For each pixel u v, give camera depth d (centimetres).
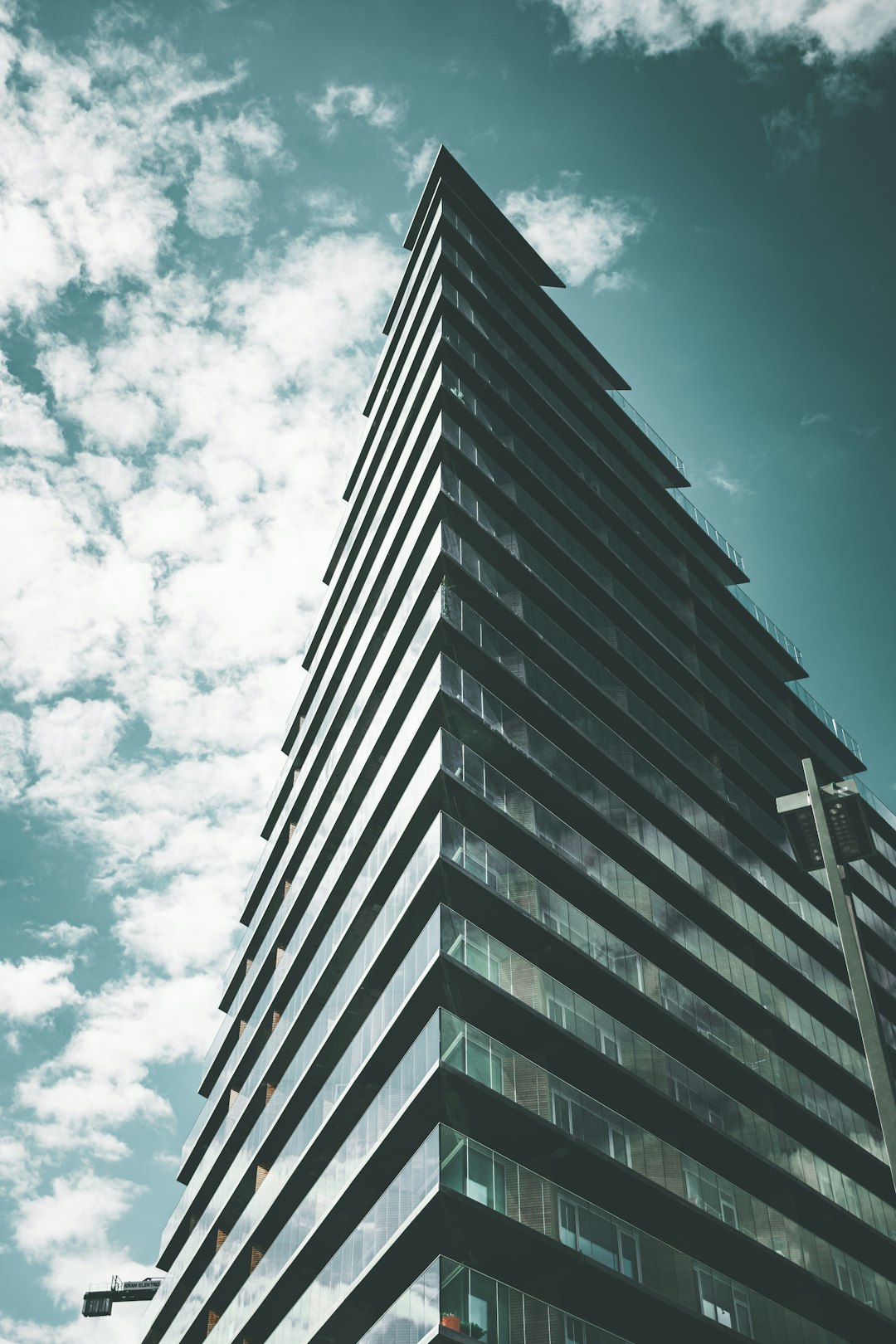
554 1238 2442
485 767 3222
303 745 5534
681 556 5750
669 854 3859
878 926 5244
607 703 4112
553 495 4738
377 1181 2744
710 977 3616
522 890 3033
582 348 6319
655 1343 2739
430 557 3834
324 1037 3409
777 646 5975
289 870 5162
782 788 4988
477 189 6159
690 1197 2891
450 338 4953
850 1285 3241
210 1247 4462
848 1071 4041
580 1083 2992
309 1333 2709
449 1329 2103
